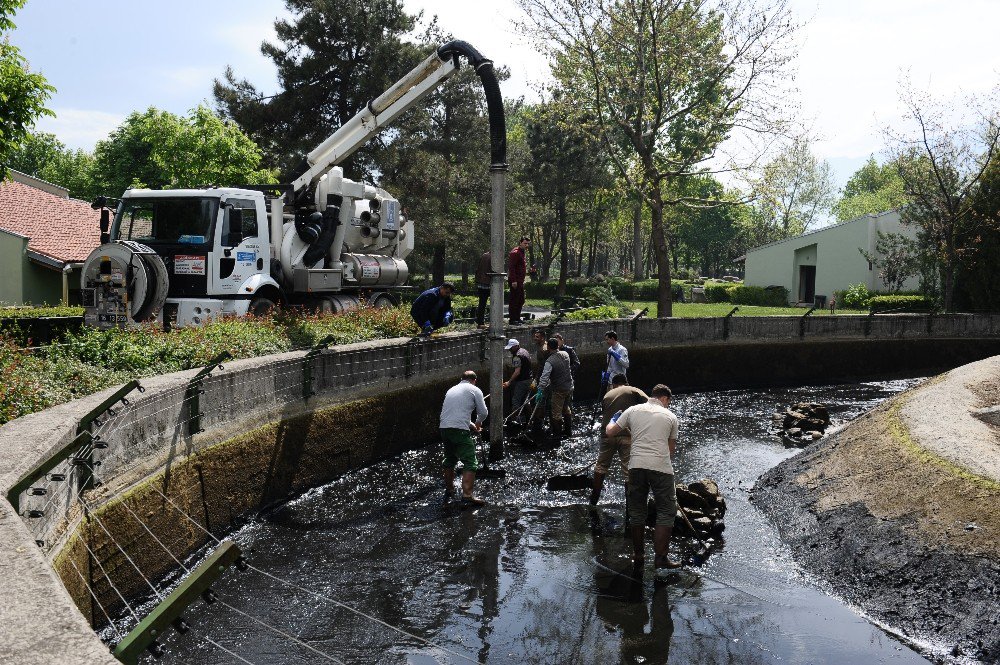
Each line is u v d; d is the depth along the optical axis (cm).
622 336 1925
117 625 589
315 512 892
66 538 529
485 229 3469
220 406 827
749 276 4609
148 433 691
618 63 2567
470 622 609
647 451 730
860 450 940
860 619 633
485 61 1091
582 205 5297
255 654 546
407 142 3111
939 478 747
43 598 269
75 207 3141
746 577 722
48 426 566
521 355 1359
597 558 761
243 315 1319
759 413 1614
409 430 1245
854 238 4025
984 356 2506
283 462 935
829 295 4138
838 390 2041
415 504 929
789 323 2242
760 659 557
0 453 492
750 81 2469
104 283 1297
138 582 643
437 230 3203
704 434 1371
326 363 1045
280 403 950
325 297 1636
